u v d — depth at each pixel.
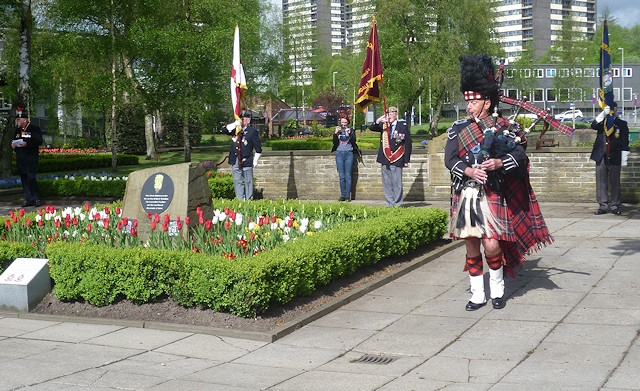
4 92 31.77
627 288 7.47
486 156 6.66
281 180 17.98
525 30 153.50
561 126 6.84
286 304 7.14
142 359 5.83
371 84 13.25
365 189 17.20
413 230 9.53
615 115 12.79
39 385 5.22
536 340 5.96
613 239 10.30
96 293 7.36
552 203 15.17
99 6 27.58
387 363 5.58
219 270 6.76
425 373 5.29
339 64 108.31
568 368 5.24
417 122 93.38
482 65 6.86
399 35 43.09
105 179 18.94
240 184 15.32
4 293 7.52
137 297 7.25
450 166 6.82
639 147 14.48
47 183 19.06
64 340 6.45
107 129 45.41
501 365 5.38
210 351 6.02
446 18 43.38
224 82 30.69
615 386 4.83
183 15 30.12
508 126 6.83
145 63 29.83
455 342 6.02
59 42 28.25
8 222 9.52
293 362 5.68
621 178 14.63
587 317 6.54
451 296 7.57
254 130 15.29
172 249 8.20
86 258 7.43
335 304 7.26
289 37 70.12
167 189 9.21
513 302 7.17
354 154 17.08
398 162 14.21
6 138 22.47
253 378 5.31
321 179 17.64
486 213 6.74
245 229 8.90
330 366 5.55
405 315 6.92
